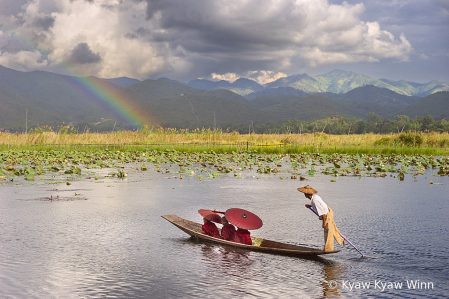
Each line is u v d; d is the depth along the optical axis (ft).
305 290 16.83
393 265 20.13
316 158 95.86
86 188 46.19
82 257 20.90
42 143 115.24
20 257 20.70
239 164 81.35
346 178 59.21
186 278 18.04
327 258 21.31
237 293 16.34
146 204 36.11
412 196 41.98
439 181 55.72
